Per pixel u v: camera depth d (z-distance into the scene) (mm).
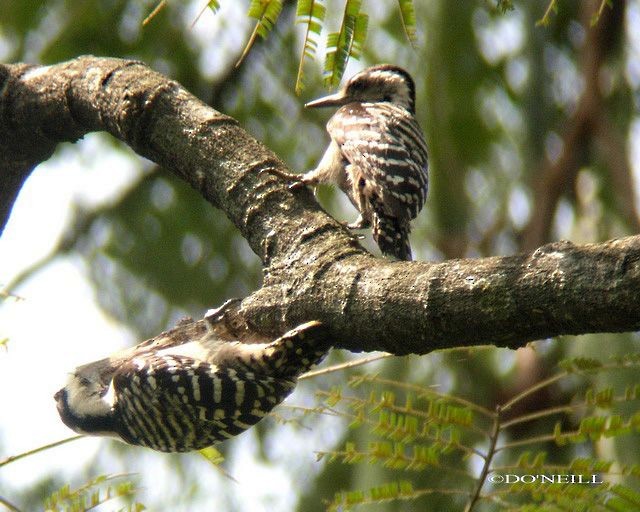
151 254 15812
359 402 6543
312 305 6816
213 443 9078
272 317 7121
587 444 11047
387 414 6441
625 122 13680
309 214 7609
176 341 9859
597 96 13242
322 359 7812
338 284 6680
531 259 5660
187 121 8391
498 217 14023
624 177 12844
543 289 5539
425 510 10688
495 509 7176
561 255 5543
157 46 15625
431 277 6059
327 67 6516
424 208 13789
